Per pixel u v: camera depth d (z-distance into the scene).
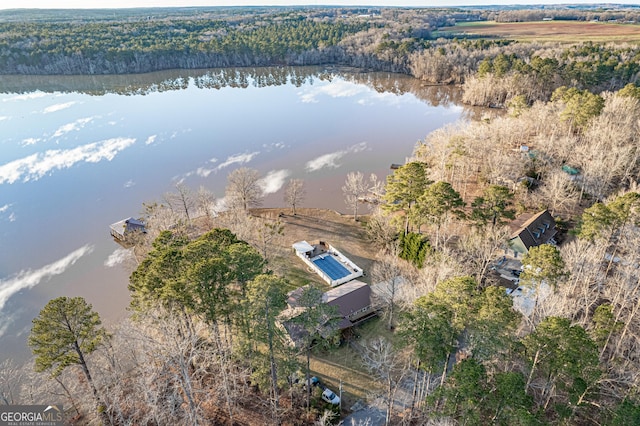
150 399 39.22
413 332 33.06
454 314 33.88
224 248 41.38
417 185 62.72
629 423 27.59
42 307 59.66
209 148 115.50
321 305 36.16
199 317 38.81
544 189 76.06
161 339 42.69
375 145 115.31
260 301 32.44
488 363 35.50
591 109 87.06
